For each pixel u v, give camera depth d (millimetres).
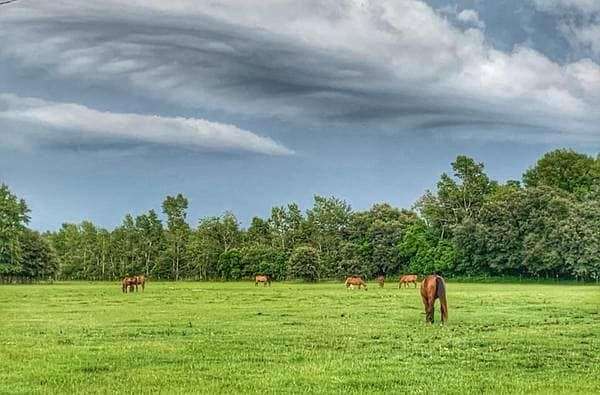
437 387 18562
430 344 26875
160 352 24672
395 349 25641
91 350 25266
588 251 117125
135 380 19547
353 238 150750
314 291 84000
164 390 18234
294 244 160625
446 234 144625
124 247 175750
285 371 20828
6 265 137875
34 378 19922
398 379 19531
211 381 19359
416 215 152250
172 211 176375
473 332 31250
